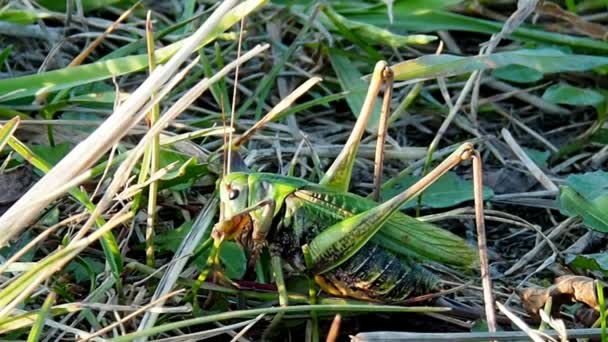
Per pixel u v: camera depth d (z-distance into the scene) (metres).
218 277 0.25
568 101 0.33
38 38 0.34
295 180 0.25
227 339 0.25
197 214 0.28
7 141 0.24
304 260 0.25
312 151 0.30
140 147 0.23
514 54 0.31
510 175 0.32
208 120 0.31
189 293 0.25
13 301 0.22
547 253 0.29
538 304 0.25
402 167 0.32
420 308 0.24
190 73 0.34
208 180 0.29
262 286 0.25
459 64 0.30
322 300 0.25
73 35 0.33
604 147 0.33
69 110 0.31
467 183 0.30
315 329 0.25
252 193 0.25
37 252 0.27
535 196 0.31
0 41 0.34
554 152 0.34
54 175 0.23
